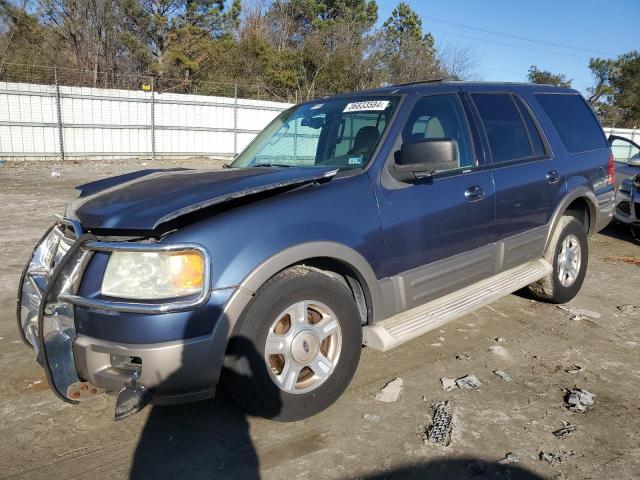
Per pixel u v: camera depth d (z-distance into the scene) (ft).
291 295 9.32
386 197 10.93
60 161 70.03
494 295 13.19
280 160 12.97
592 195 16.72
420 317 11.68
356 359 10.40
